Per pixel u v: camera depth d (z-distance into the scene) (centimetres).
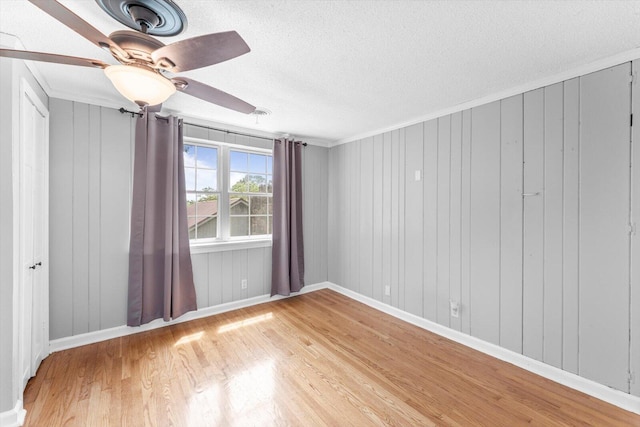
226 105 176
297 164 390
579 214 198
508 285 234
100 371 215
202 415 173
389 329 295
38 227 217
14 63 164
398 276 328
